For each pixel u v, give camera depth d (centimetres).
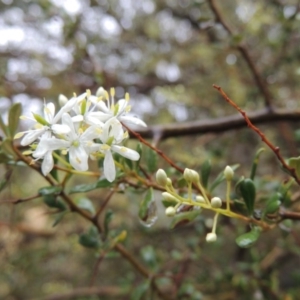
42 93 30
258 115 19
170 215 9
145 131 18
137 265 17
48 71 29
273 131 29
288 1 26
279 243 22
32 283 37
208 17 20
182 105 31
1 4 28
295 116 19
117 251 16
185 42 35
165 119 31
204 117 32
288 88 30
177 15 36
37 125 9
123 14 34
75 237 32
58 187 11
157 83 35
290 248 22
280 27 26
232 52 27
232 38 19
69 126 9
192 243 21
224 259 29
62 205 13
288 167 10
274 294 20
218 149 24
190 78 34
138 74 36
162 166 25
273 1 26
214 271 24
